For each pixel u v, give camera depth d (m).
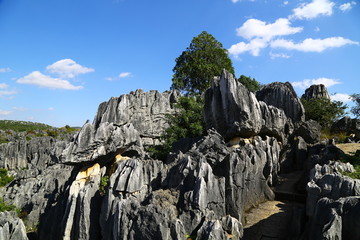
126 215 20.25
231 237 18.64
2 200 46.69
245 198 24.58
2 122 181.38
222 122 30.88
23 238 25.45
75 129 150.88
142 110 54.81
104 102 44.38
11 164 75.94
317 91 53.69
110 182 24.75
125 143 30.09
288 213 23.97
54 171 45.44
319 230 15.87
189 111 42.88
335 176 18.09
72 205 25.80
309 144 34.38
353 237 14.90
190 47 68.25
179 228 18.58
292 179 30.38
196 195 20.56
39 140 80.00
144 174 25.52
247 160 24.83
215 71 62.97
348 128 45.66
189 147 32.00
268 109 31.95
